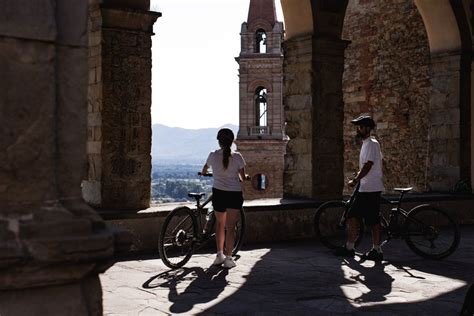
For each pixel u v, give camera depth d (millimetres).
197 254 7211
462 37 10883
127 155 7312
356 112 14289
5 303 1786
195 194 6684
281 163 41625
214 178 6453
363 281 5855
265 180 41812
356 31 14234
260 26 42656
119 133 7254
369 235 9125
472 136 11062
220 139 6449
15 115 1804
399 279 5969
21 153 1816
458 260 7109
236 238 7293
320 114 9156
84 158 1949
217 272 6156
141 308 4660
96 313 1965
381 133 13641
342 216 8180
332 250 7703
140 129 7379
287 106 9445
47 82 1846
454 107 10953
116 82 7203
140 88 7359
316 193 9094
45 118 1848
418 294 5320
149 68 7414
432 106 11320
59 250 1802
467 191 10758
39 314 1832
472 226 10281
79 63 1938
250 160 41781
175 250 7066
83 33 1946
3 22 1771
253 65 42031
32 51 1821
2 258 1710
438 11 10922
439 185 11180
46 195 1857
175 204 7816
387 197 9828
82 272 1873
